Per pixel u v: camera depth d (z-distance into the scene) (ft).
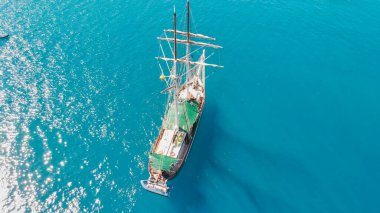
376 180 208.85
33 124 238.07
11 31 307.99
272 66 278.46
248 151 225.15
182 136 214.28
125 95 257.96
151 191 192.54
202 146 228.43
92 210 197.67
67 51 291.58
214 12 326.85
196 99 238.27
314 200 200.64
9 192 203.72
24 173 212.43
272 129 237.25
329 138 231.30
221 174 213.46
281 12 326.65
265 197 202.49
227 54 288.10
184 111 224.74
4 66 276.82
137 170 215.10
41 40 300.61
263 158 221.25
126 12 328.49
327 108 248.73
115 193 204.44
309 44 295.69
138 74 272.92
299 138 231.91
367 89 260.21
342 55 285.84
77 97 256.52
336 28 308.81
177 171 205.26
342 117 242.78
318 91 260.01
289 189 206.18
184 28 308.81
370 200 199.72
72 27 313.32
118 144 228.63
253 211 196.44
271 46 294.66
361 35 301.84
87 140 230.27
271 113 246.68
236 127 239.09
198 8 331.57
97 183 208.64
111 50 292.61
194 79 252.62
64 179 210.38
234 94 258.78
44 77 270.05
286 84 265.13
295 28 310.04
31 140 228.84
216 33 305.94
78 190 205.46
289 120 242.17
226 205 199.11
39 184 207.72
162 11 328.29
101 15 325.62
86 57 286.66
